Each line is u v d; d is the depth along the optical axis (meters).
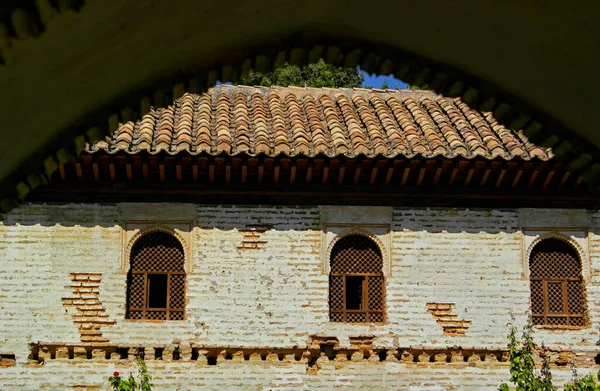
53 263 13.68
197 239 13.89
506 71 7.38
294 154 13.20
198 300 13.73
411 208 14.26
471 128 14.73
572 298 14.31
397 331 13.88
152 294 13.89
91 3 5.45
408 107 15.71
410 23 7.00
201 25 6.52
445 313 13.99
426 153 13.48
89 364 13.49
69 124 7.13
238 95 15.95
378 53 7.58
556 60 6.95
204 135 13.59
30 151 7.18
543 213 14.36
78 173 13.40
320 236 14.02
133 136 13.57
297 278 13.89
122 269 13.73
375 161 13.45
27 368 13.39
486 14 6.63
